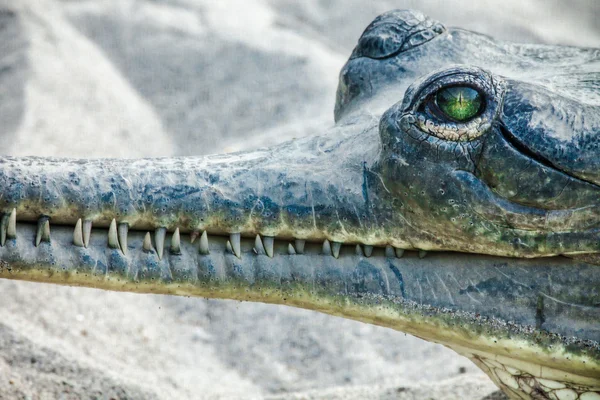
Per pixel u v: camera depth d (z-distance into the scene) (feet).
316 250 43.50
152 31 118.32
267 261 42.98
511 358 45.34
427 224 42.34
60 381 54.75
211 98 106.73
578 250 41.91
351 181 43.34
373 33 53.26
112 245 41.57
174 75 110.83
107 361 62.90
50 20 114.32
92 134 93.61
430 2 144.05
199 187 42.60
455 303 43.14
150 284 42.06
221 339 71.61
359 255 43.55
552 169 40.73
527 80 46.26
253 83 108.88
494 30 138.41
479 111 40.93
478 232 41.91
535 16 146.20
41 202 40.55
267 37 118.62
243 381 67.15
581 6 150.41
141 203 41.83
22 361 55.77
